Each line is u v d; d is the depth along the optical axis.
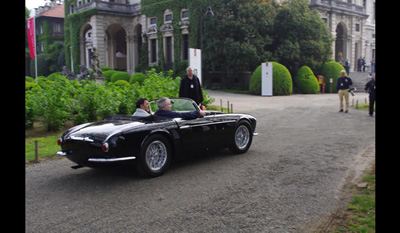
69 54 49.59
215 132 6.51
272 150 7.64
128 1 44.66
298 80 29.03
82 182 5.36
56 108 9.63
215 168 6.10
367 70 45.22
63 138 5.48
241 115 7.23
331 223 3.71
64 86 10.38
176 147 5.80
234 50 27.20
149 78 12.96
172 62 37.69
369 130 10.53
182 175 5.66
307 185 5.06
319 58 30.69
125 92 11.18
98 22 40.62
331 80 29.80
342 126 11.42
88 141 5.08
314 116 14.27
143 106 6.18
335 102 20.78
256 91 26.36
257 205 4.28
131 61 43.47
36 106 9.46
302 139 9.02
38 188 5.05
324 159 6.71
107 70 38.47
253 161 6.60
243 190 4.86
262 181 5.28
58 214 4.05
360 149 7.67
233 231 3.56
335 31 40.78
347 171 5.80
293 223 3.74
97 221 3.84
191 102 6.76
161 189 4.95
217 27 28.14
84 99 10.12
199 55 15.19
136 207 4.25
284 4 30.20
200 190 4.88
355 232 3.47
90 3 41.44
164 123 5.66
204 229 3.61
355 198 4.40
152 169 5.51
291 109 17.03
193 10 33.12
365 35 46.78
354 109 16.89
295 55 28.69
